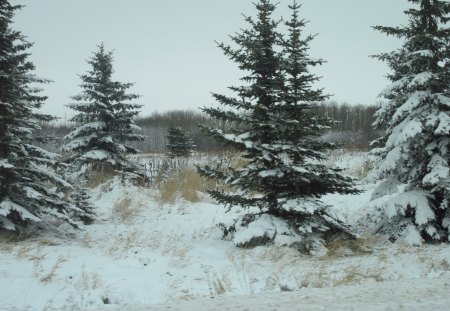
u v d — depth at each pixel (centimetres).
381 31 1018
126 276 658
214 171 977
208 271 715
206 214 1386
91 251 880
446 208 970
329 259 822
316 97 950
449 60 972
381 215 1030
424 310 332
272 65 958
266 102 977
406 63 974
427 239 980
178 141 2498
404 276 689
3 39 1036
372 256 848
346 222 1120
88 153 1816
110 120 1959
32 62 1078
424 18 988
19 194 1044
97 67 1969
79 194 1271
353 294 418
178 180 1678
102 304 524
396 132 980
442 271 723
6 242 924
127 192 1570
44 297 532
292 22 951
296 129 955
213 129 917
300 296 423
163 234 1118
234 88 959
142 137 2033
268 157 912
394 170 1027
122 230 1164
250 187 977
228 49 948
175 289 601
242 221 1014
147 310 401
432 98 955
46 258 773
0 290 548
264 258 813
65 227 1161
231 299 437
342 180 962
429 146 965
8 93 1034
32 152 1106
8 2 1052
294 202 903
